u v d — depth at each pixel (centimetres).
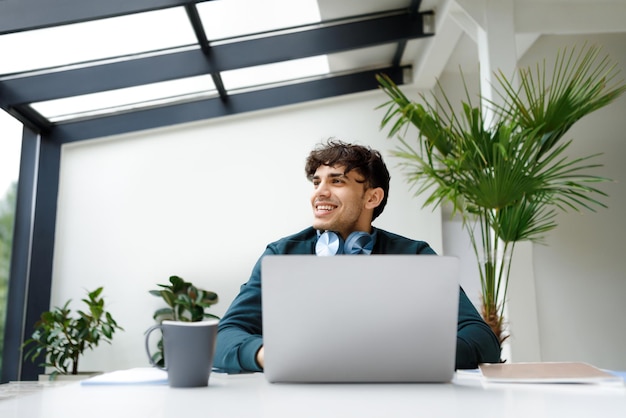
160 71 422
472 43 502
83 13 331
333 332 96
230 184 508
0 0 327
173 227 497
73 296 477
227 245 498
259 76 494
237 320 141
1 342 450
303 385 95
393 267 96
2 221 509
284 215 506
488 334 130
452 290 96
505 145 274
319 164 170
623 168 498
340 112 529
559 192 293
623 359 483
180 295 451
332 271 96
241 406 71
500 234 288
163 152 507
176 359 92
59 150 483
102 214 492
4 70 400
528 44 494
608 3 408
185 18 385
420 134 306
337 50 445
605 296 490
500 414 65
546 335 486
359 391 87
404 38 452
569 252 495
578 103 285
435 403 73
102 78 416
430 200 311
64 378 402
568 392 85
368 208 171
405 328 96
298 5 411
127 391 88
